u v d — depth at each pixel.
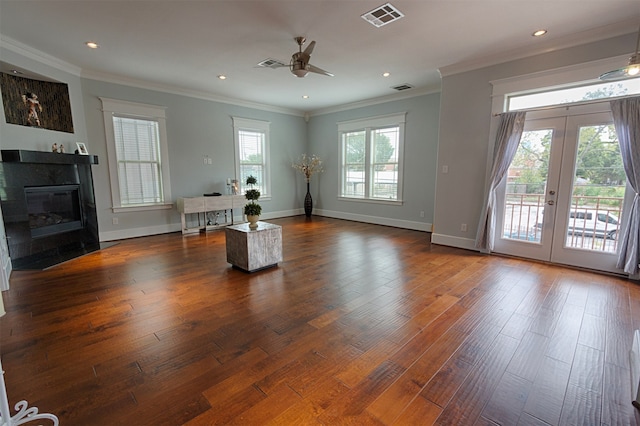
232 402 1.58
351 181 7.36
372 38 3.52
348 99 6.62
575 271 3.57
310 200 7.91
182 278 3.40
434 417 1.48
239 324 2.38
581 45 3.42
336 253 4.42
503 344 2.11
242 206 6.48
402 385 1.71
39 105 4.16
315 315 2.53
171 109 5.70
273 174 7.57
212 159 6.38
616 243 3.42
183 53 3.98
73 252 4.39
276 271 3.64
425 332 2.27
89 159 4.55
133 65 4.44
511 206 4.13
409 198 6.24
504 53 3.91
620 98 3.21
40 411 1.51
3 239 3.44
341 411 1.52
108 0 2.71
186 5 2.81
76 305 2.71
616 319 2.45
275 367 1.86
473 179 4.42
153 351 2.03
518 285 3.16
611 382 1.73
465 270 3.64
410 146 6.11
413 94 5.91
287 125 7.71
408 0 2.73
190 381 1.74
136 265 3.86
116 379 1.75
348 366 1.88
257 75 4.91
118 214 5.25
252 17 3.03
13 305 2.71
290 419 1.47
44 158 3.84
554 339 2.17
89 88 4.77
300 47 3.56
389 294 2.95
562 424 1.45
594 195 3.51
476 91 4.26
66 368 1.85
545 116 3.74
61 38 3.51
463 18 3.05
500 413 1.51
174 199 5.90
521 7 2.84
